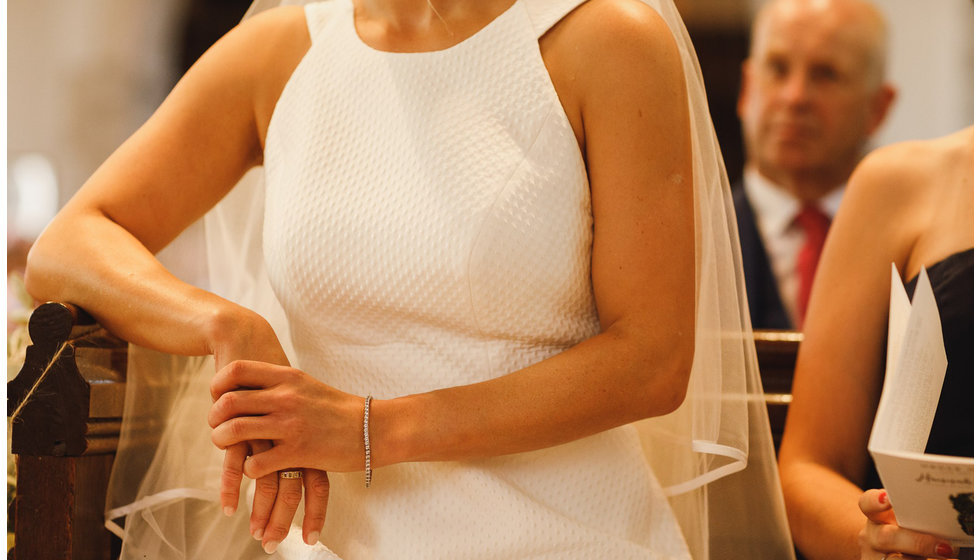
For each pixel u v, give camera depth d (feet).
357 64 4.59
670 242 4.11
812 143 11.14
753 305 10.98
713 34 12.34
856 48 11.17
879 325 5.60
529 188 4.17
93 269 4.42
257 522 3.86
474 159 4.21
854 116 11.25
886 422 3.83
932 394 3.95
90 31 16.34
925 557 3.91
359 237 4.25
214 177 4.96
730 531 5.14
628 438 4.46
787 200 11.21
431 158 4.25
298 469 3.91
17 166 16.15
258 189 5.35
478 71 4.35
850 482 5.27
